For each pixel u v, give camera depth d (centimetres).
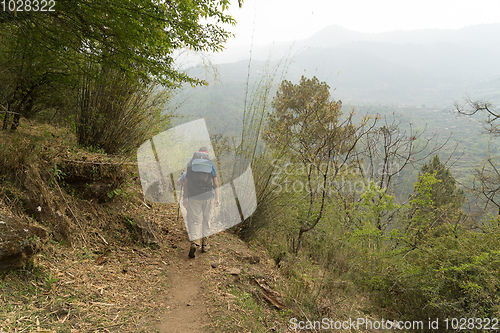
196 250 428
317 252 591
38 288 249
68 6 321
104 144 507
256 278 398
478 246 496
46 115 550
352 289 501
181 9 369
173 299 309
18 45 360
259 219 516
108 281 303
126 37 352
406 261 582
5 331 196
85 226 358
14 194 292
